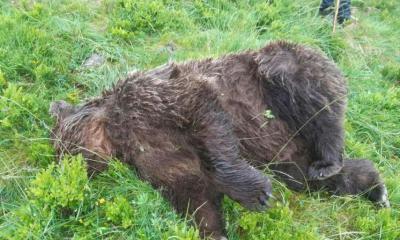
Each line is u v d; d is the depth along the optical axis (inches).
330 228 101.7
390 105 143.4
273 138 105.1
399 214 106.9
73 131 101.0
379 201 108.0
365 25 192.7
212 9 172.9
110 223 92.5
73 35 147.7
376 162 125.3
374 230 100.7
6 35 138.9
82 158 96.6
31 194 95.7
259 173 92.0
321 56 106.3
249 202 91.1
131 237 89.4
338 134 103.5
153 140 93.9
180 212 94.9
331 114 102.6
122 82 101.8
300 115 103.7
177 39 156.0
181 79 97.8
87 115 101.3
